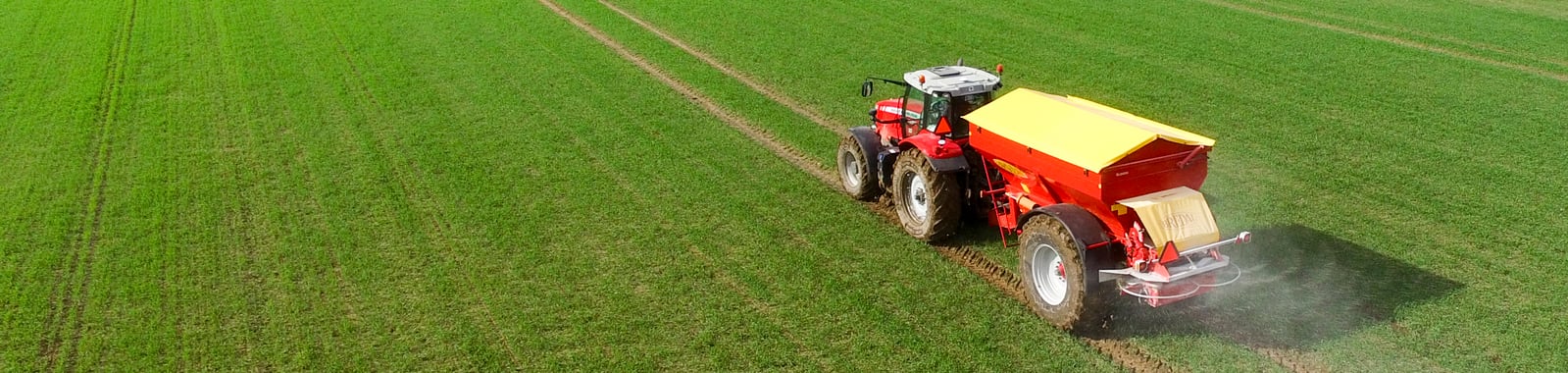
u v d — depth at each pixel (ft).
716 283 33.73
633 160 47.50
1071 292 28.40
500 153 49.11
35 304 33.32
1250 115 52.70
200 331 31.35
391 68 68.44
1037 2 85.25
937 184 34.45
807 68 65.92
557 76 65.41
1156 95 57.21
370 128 54.39
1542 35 69.10
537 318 31.48
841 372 27.73
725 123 53.88
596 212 40.68
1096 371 27.32
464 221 40.01
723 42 74.18
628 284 33.83
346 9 90.53
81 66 71.67
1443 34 70.18
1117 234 29.43
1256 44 68.64
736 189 43.09
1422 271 33.01
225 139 52.95
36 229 40.40
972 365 27.84
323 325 31.55
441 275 34.94
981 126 33.14
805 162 47.16
